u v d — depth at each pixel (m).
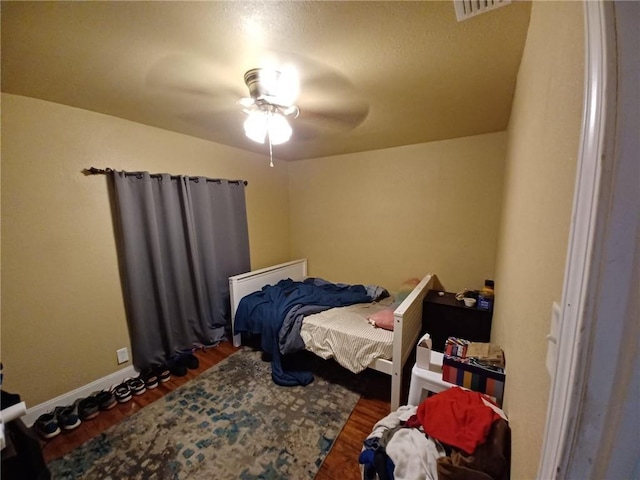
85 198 1.89
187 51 1.19
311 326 2.15
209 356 2.52
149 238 2.16
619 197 0.31
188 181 2.42
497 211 2.53
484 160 2.53
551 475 0.39
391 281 3.15
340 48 1.18
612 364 0.33
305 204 3.68
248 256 3.08
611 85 0.31
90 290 1.94
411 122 2.17
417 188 2.88
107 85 1.50
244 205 3.01
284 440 1.58
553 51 0.60
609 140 0.31
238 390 2.04
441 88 1.57
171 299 2.37
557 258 0.49
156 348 2.27
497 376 1.23
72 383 1.88
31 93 1.58
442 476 0.91
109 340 2.05
